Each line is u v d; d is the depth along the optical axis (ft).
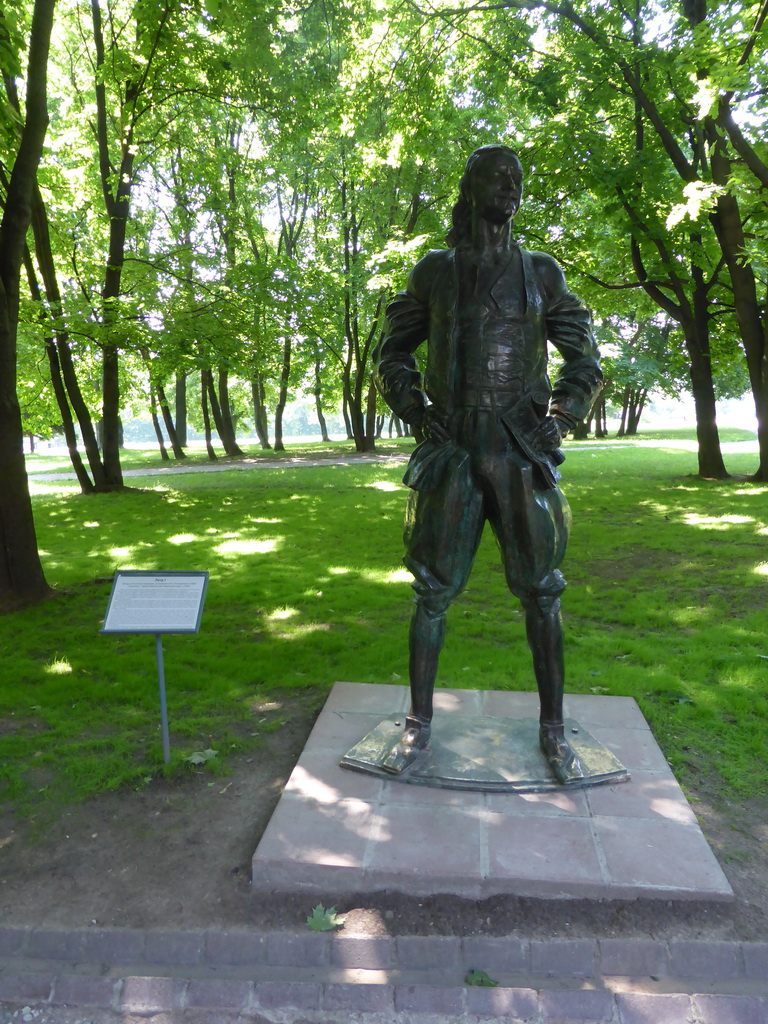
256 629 21.20
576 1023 8.04
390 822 10.45
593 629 20.71
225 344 54.03
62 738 14.35
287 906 9.50
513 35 46.52
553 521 11.23
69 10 53.98
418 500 11.59
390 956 8.83
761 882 9.74
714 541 31.76
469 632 20.48
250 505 46.14
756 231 48.03
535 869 9.43
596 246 58.75
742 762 12.80
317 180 79.66
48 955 9.09
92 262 56.75
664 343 101.96
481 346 10.88
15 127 24.41
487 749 12.28
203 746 13.88
